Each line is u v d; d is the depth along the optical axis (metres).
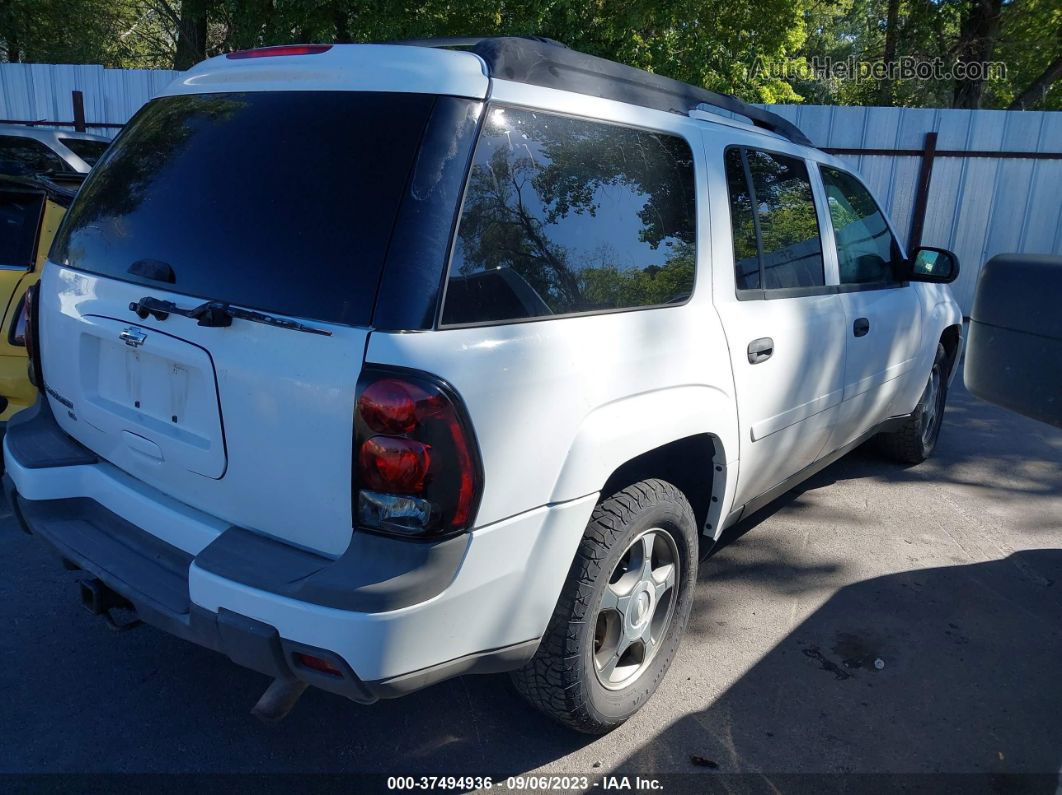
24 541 3.95
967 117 10.13
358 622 1.91
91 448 2.71
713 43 12.41
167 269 2.36
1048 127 10.00
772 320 3.28
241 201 2.30
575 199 2.47
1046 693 3.14
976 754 2.79
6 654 3.11
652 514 2.63
